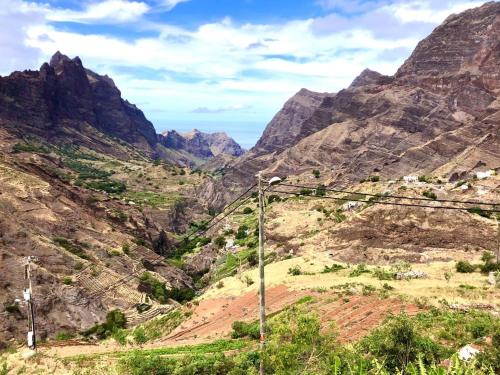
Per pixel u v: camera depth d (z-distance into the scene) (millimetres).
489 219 117750
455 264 92688
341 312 57688
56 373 50188
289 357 26969
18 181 137750
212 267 163250
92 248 130500
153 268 142000
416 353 29312
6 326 93250
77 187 174125
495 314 51312
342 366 27703
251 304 75312
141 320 103938
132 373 45812
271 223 163375
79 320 101812
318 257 113562
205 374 43438
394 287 69500
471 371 16969
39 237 117750
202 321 75188
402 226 120188
